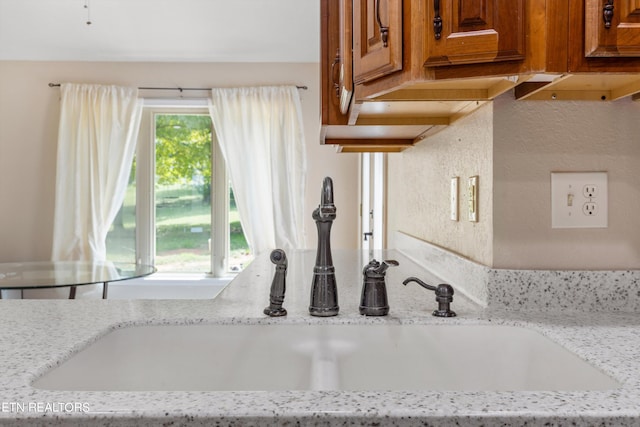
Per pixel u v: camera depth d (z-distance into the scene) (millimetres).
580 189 946
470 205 1100
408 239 1862
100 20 3613
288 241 4062
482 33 660
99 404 505
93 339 761
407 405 503
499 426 484
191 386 854
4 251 4160
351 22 888
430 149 1532
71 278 2730
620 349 692
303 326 881
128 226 4301
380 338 878
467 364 856
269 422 489
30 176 4172
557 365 749
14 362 639
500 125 951
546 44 651
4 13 3518
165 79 4172
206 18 3592
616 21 638
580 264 949
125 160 4137
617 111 939
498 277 952
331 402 512
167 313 916
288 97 4109
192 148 4305
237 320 877
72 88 4078
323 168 4215
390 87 766
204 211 4320
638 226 941
